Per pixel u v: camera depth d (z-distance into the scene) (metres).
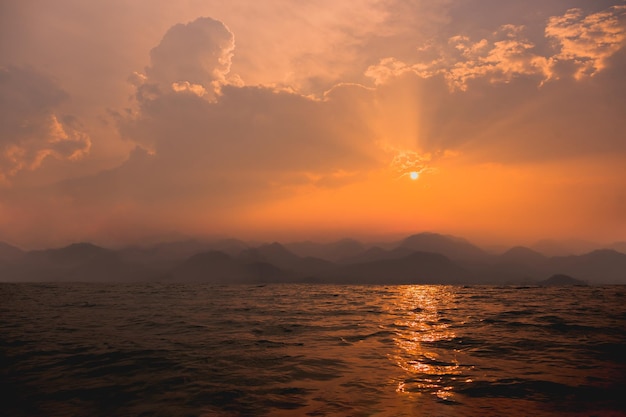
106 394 5.77
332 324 12.08
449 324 12.01
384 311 15.28
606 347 8.71
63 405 5.35
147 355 8.08
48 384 6.23
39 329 10.96
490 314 14.06
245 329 11.17
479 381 6.29
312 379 6.46
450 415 4.89
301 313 14.64
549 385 6.08
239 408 5.19
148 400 5.51
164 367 7.18
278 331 10.88
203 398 5.57
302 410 5.10
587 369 6.97
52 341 9.38
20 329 10.95
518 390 5.85
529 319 12.73
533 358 7.80
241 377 6.57
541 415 4.89
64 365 7.32
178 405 5.31
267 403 5.37
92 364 7.39
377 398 5.54
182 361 7.60
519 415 4.88
